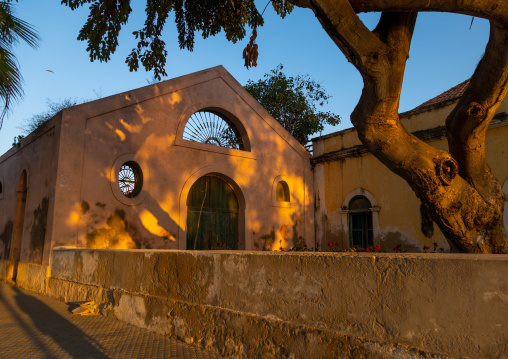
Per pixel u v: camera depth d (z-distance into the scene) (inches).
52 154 351.9
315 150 546.6
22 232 418.6
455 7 136.0
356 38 144.5
